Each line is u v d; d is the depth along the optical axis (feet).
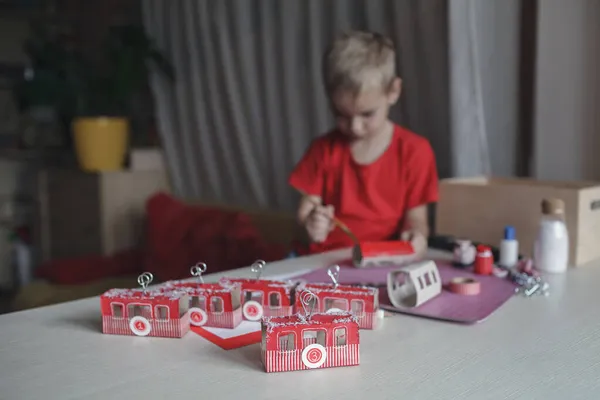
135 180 7.70
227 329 2.12
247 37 6.56
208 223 6.22
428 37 4.78
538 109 4.33
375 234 4.01
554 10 4.19
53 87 7.82
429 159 3.99
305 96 6.06
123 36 7.57
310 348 1.74
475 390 1.61
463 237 3.74
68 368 1.77
